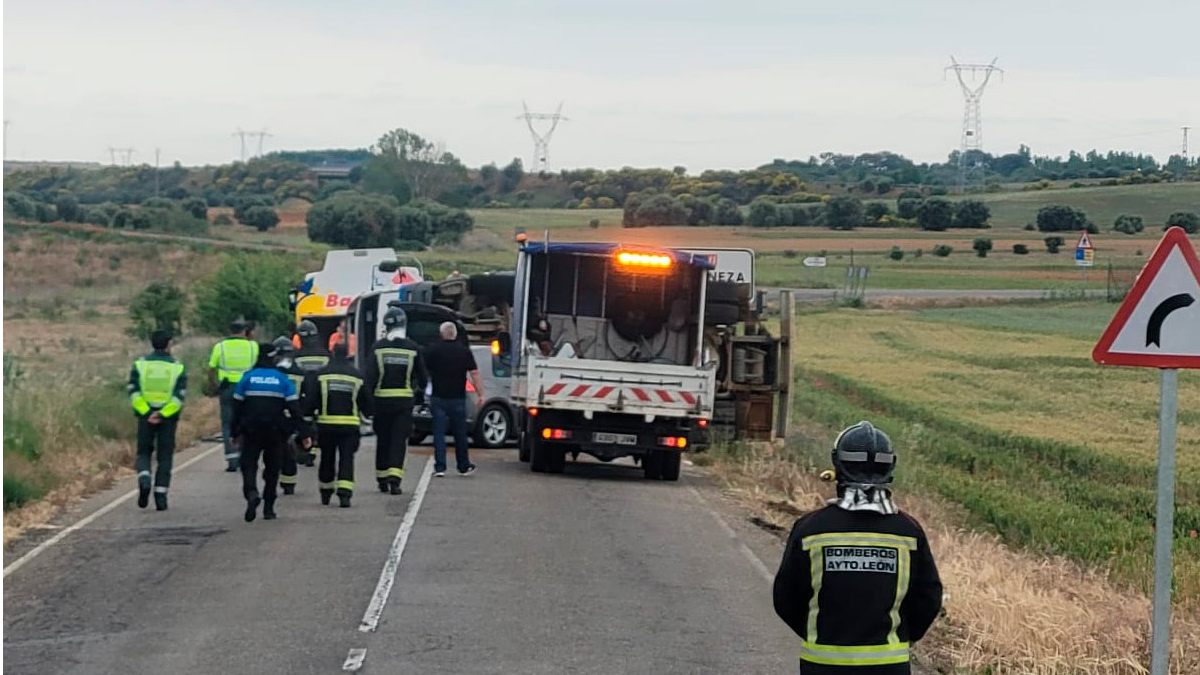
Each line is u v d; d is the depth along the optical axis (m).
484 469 21.56
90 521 15.49
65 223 110.44
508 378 25.64
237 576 12.38
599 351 22.69
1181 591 13.49
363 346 30.55
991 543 15.78
